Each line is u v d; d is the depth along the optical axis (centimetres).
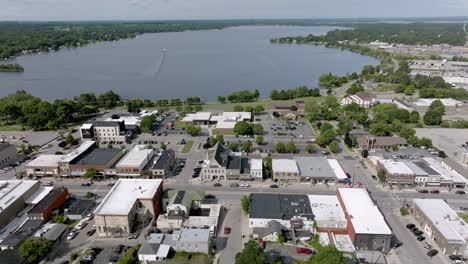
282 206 12750
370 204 12612
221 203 13950
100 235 11906
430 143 19725
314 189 15112
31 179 16162
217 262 10569
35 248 10369
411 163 16712
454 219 11912
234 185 15438
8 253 10475
